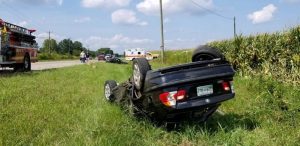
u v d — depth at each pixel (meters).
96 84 14.70
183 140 6.26
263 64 15.57
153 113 7.06
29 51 25.22
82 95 11.14
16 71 23.80
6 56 20.97
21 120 7.28
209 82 6.43
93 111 8.00
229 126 6.91
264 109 7.95
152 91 6.48
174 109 6.24
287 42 13.93
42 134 6.32
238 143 5.77
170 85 6.20
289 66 13.52
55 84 14.48
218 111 8.35
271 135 6.29
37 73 21.14
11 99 10.01
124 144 5.77
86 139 5.84
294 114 7.49
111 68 30.16
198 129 6.82
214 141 6.04
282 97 9.17
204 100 6.36
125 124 6.80
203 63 6.49
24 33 23.95
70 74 20.70
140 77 6.82
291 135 6.14
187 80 6.20
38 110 8.42
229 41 20.08
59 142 5.91
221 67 6.52
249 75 16.39
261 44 16.03
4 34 20.48
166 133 6.71
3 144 5.68
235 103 9.35
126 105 8.00
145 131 6.65
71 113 8.09
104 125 6.49
